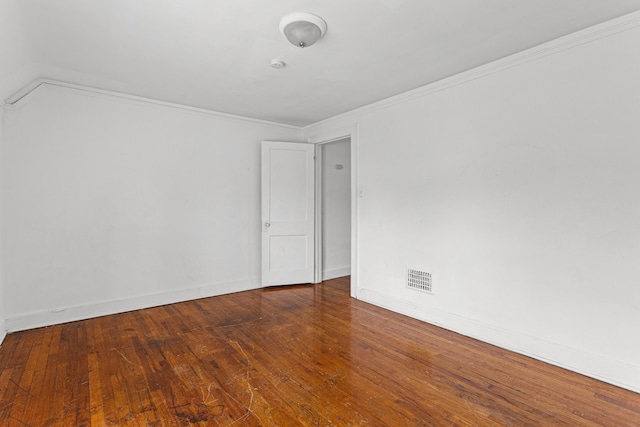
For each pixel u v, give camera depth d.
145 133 3.65
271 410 1.87
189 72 2.93
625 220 2.12
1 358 2.46
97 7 1.95
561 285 2.38
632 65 2.07
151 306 3.69
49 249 3.12
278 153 4.56
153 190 3.71
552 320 2.42
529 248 2.54
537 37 2.34
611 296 2.17
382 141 3.70
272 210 4.54
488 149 2.77
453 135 3.02
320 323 3.21
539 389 2.09
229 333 2.96
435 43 2.41
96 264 3.37
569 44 2.31
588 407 1.91
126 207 3.54
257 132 4.54
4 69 2.41
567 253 2.35
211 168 4.14
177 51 2.53
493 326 2.74
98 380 2.17
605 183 2.19
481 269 2.82
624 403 1.94
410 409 1.89
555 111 2.39
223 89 3.35
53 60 2.67
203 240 4.08
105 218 3.42
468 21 2.13
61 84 3.14
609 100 2.16
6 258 2.90
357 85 3.24
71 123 3.22
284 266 4.62
